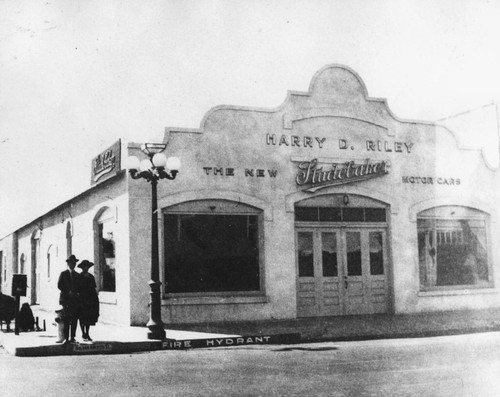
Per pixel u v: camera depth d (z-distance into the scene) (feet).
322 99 62.28
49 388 28.53
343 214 62.64
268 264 58.75
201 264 56.95
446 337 47.50
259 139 59.67
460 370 31.55
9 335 49.98
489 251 68.74
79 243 71.46
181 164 56.95
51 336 48.65
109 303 59.93
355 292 62.44
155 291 45.44
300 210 61.21
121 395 26.66
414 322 56.18
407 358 36.01
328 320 57.72
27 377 31.60
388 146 64.64
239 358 37.47
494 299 67.97
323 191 61.52
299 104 61.36
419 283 64.75
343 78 63.36
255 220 59.36
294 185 60.44
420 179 65.67
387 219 64.28
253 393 26.48
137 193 55.47
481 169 68.80
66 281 42.96
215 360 36.78
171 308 55.16
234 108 59.00
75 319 43.01
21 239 112.78
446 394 25.70
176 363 35.81
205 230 57.47
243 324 54.90
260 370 32.60
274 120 60.34
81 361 37.37
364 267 63.00
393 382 28.43
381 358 36.17
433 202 65.98
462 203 67.31
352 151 63.05
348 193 62.49
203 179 57.41
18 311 50.39
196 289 56.54
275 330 50.39
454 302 65.87
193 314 55.83
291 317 58.95
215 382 29.30
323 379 29.45
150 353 41.06
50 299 87.15
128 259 54.85
